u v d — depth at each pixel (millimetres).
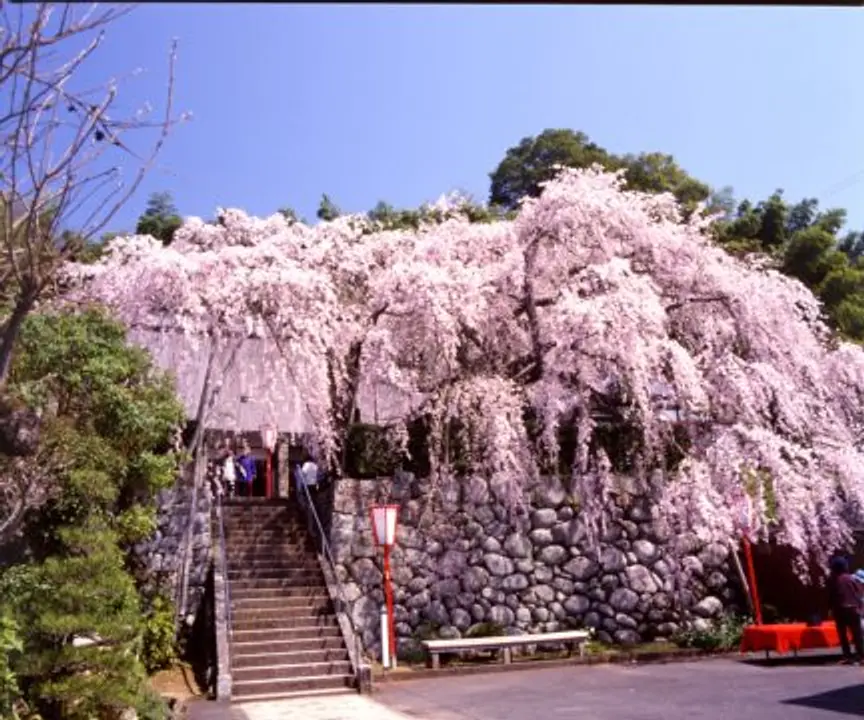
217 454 15797
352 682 10984
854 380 15617
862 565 13727
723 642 12977
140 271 13523
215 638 11297
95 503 9055
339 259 15914
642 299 13680
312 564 13586
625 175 27688
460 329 14594
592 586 13875
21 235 4781
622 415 14719
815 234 24156
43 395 8836
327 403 14250
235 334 14359
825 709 7832
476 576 13562
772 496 13273
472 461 14117
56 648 7508
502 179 30250
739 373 13859
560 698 9469
